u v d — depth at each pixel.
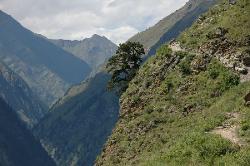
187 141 31.41
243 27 48.44
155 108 49.56
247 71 43.72
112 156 50.06
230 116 34.91
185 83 48.50
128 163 44.59
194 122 41.09
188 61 50.66
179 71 50.97
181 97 47.47
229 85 43.50
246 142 28.27
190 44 53.38
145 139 45.97
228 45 47.53
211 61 47.88
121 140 51.00
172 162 29.44
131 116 53.53
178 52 53.66
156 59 57.62
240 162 25.34
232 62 45.28
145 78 56.47
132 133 49.66
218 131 32.16
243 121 31.47
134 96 55.50
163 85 51.44
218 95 43.53
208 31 52.41
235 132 30.66
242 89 40.50
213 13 57.00
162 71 54.00
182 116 44.56
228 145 27.97
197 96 45.38
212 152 27.86
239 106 36.09
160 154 34.25
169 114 46.72
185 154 29.47
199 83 46.84
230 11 53.06
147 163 33.72
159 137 43.59
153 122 47.06
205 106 43.19
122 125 53.97
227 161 26.09
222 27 50.09
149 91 53.81
